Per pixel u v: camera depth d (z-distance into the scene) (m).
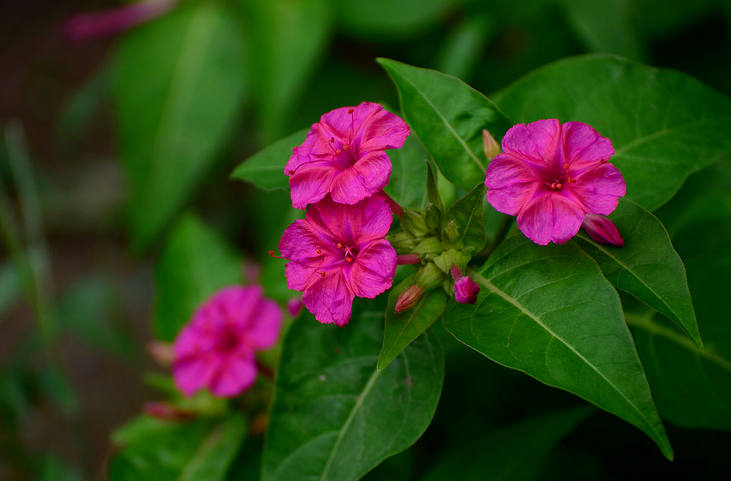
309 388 0.51
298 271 0.49
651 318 0.53
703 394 0.52
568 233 0.48
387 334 0.49
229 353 0.55
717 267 0.54
